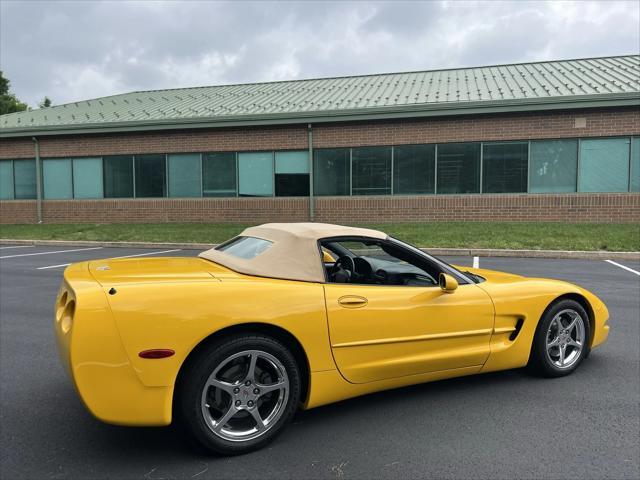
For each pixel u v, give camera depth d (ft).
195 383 8.90
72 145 63.16
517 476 8.54
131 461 9.15
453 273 12.35
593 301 13.83
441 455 9.27
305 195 56.95
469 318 11.78
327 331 10.08
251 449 9.39
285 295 9.83
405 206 54.13
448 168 52.95
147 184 61.46
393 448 9.55
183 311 8.87
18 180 65.57
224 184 59.26
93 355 8.40
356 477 8.56
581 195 49.65
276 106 59.52
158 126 58.85
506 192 51.65
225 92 73.00
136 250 43.39
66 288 9.69
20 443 9.88
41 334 17.79
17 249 45.34
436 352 11.44
